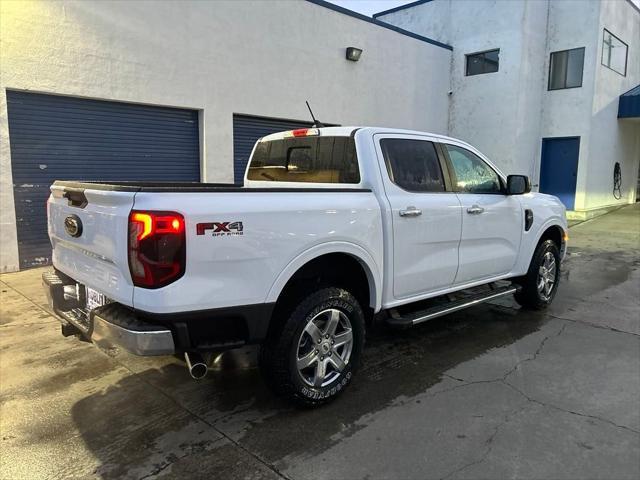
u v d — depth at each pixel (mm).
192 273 2734
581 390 3736
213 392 3701
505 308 5926
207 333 2914
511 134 15516
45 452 2936
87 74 8164
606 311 5801
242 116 10680
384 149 3967
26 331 4961
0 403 3520
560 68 16062
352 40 12734
